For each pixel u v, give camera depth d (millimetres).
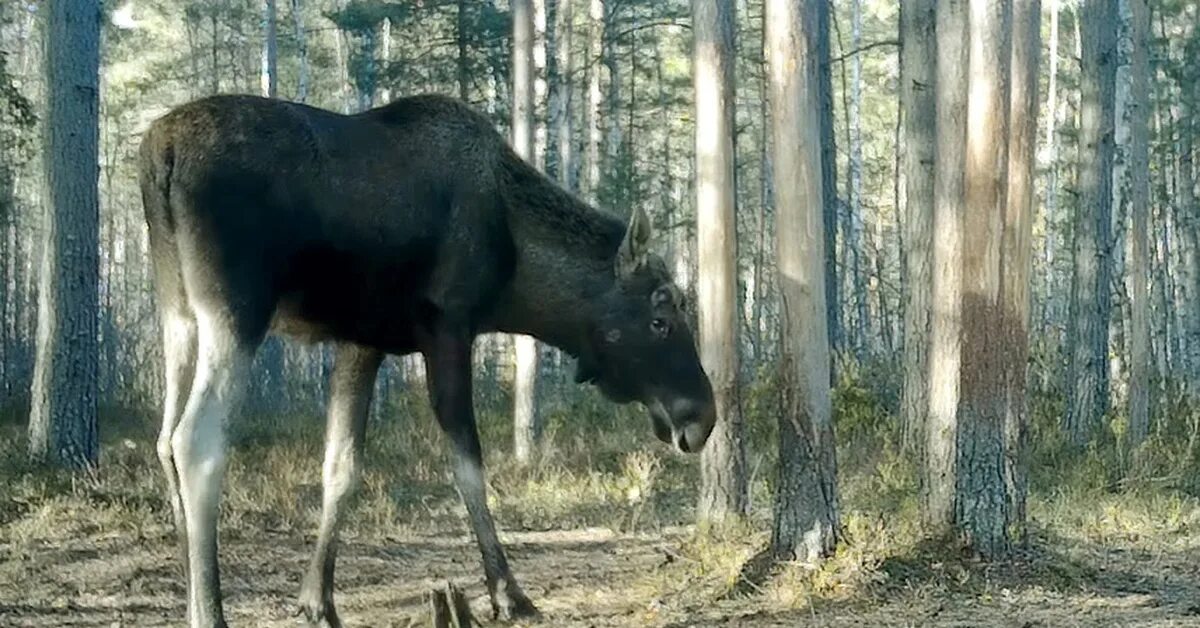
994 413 8156
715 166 9398
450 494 12836
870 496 11000
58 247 13203
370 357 7281
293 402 24250
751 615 7340
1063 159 37125
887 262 40531
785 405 7984
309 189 6625
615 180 24734
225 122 6512
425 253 7000
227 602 8328
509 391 24188
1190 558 9203
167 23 43031
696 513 10883
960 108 8789
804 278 7871
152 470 13023
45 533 10117
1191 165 33312
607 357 7695
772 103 7895
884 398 16953
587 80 28766
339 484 7223
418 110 7141
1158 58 30641
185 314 6582
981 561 8094
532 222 7488
